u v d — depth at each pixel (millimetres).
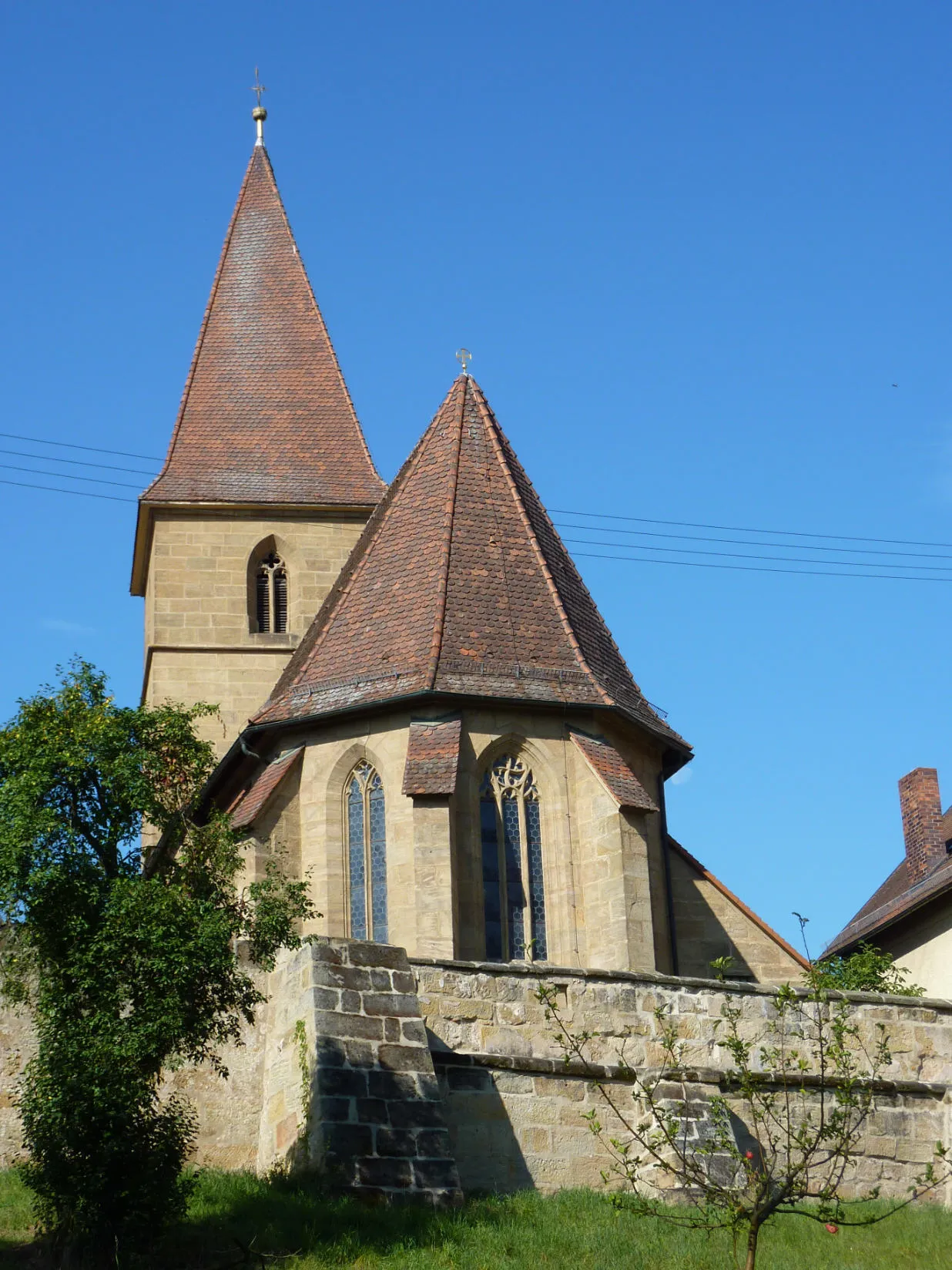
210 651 58781
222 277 65562
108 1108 24188
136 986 25438
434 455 49938
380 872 43500
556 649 45469
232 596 59438
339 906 43438
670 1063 30250
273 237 66375
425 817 41625
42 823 25766
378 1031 28359
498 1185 28750
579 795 43781
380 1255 24219
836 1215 24141
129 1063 24703
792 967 45781
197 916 26016
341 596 47875
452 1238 25031
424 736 43125
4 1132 28062
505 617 45719
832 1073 30938
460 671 44062
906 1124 30859
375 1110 27375
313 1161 26875
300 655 49062
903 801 56844
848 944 53031
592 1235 25391
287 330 64438
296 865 44000
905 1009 31984
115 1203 23828
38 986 27078
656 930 44500
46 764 26219
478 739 43625
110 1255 23562
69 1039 24953
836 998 31609
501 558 47031
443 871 41250
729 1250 24938
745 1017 31156
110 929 25422
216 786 47875
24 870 25703
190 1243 24203
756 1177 24266
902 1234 26484
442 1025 29594
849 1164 30328
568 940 42750
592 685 44938
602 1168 29375
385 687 44188
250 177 67812
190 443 61469
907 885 55406
